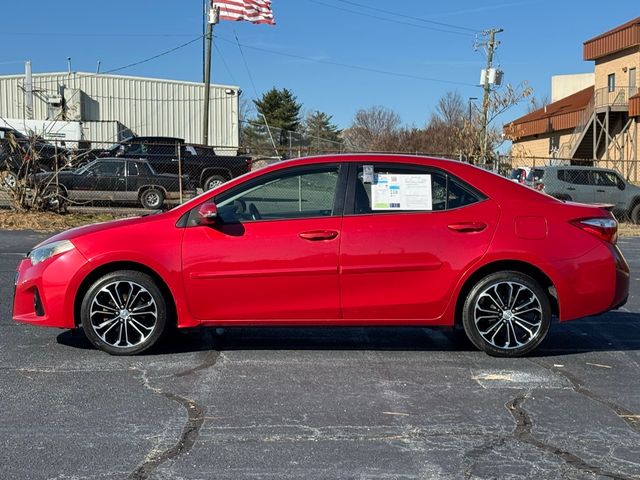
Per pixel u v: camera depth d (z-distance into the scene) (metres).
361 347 6.29
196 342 6.36
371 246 5.66
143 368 5.53
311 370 5.55
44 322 5.71
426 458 3.91
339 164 5.88
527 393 5.05
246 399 4.86
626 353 6.18
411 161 5.90
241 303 5.67
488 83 31.72
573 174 20.30
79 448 4.00
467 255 5.70
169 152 22.22
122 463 3.81
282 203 5.80
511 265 5.80
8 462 3.81
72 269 5.65
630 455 3.99
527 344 5.84
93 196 18.86
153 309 5.76
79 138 28.62
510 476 3.71
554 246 5.74
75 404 4.72
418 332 6.86
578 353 6.16
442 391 5.07
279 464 3.82
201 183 21.45
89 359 5.76
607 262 5.82
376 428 4.35
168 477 3.65
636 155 36.97
